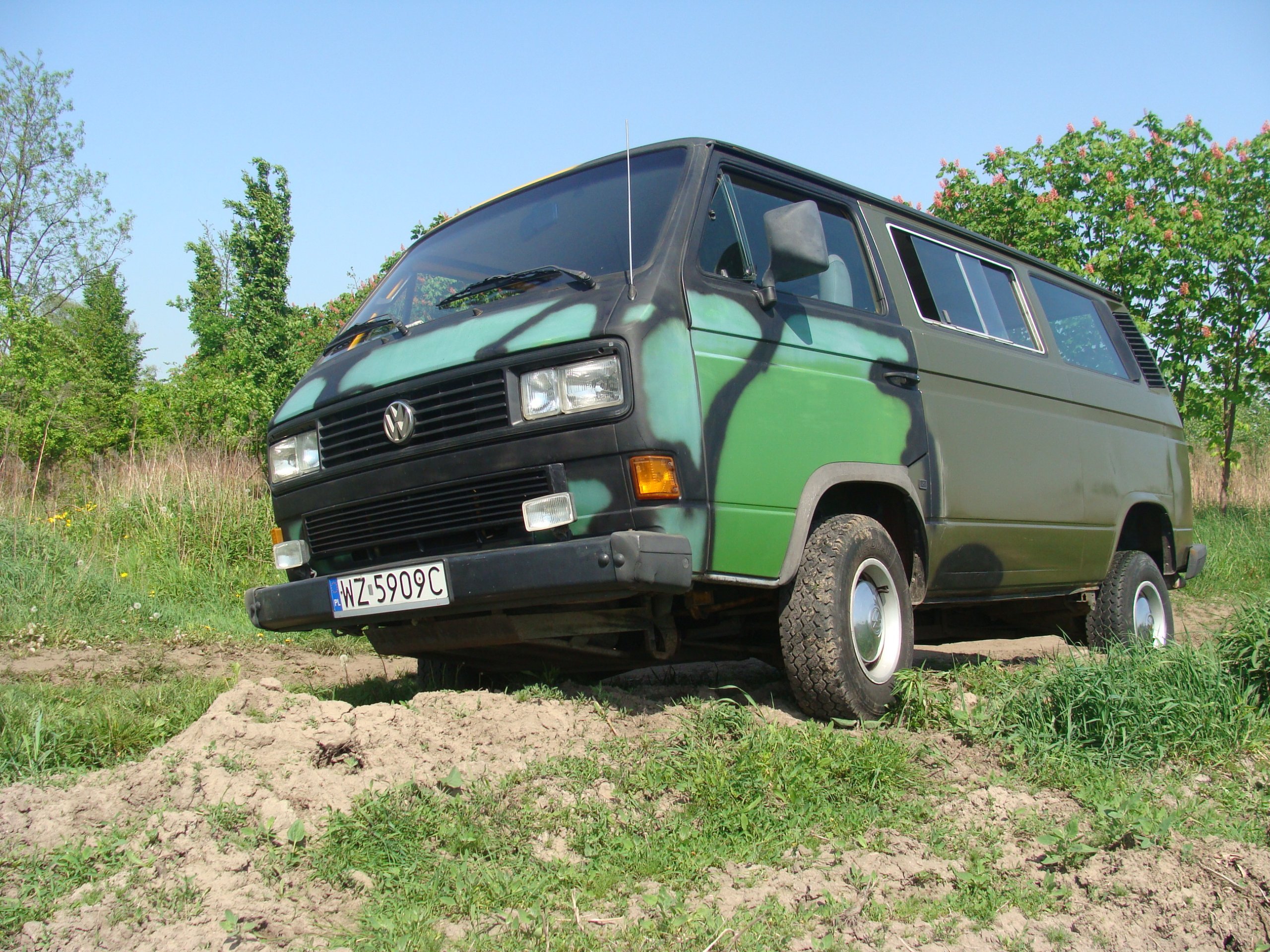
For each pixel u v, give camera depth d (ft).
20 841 9.09
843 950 7.54
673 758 10.94
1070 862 9.24
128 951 7.30
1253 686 14.75
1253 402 47.26
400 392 12.63
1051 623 21.50
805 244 12.57
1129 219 41.91
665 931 7.70
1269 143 43.24
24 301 56.34
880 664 13.85
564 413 11.39
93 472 41.29
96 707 14.44
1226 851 9.53
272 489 14.64
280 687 11.92
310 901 8.22
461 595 11.69
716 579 11.82
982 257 18.88
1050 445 18.30
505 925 7.86
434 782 10.23
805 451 13.00
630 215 12.89
